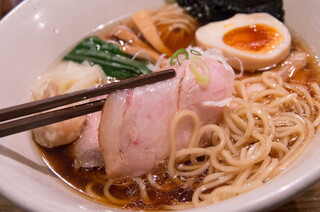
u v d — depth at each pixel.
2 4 0.33
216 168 0.24
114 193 0.24
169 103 0.24
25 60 0.28
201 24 0.33
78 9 0.31
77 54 0.31
